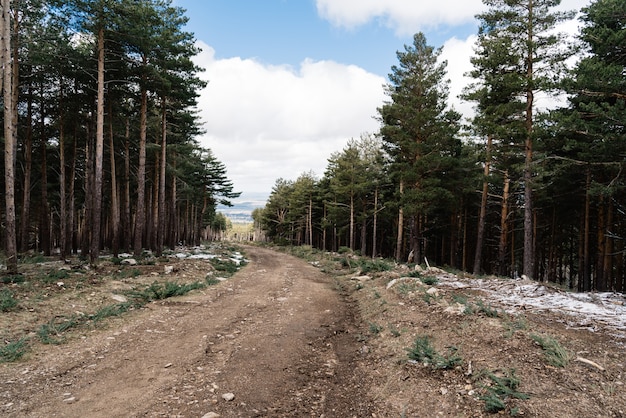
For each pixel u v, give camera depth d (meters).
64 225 18.88
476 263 19.66
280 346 7.23
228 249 40.03
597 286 18.59
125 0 14.94
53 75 17.73
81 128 21.97
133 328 7.98
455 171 22.59
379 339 7.45
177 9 20.36
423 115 19.53
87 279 11.72
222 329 8.25
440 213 29.42
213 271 17.70
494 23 15.51
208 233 82.94
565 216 24.53
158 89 19.08
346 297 13.02
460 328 6.60
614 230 20.53
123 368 5.82
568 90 12.58
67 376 5.42
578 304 7.87
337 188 33.03
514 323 6.38
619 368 4.56
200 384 5.26
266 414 4.54
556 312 7.17
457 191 24.33
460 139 22.58
